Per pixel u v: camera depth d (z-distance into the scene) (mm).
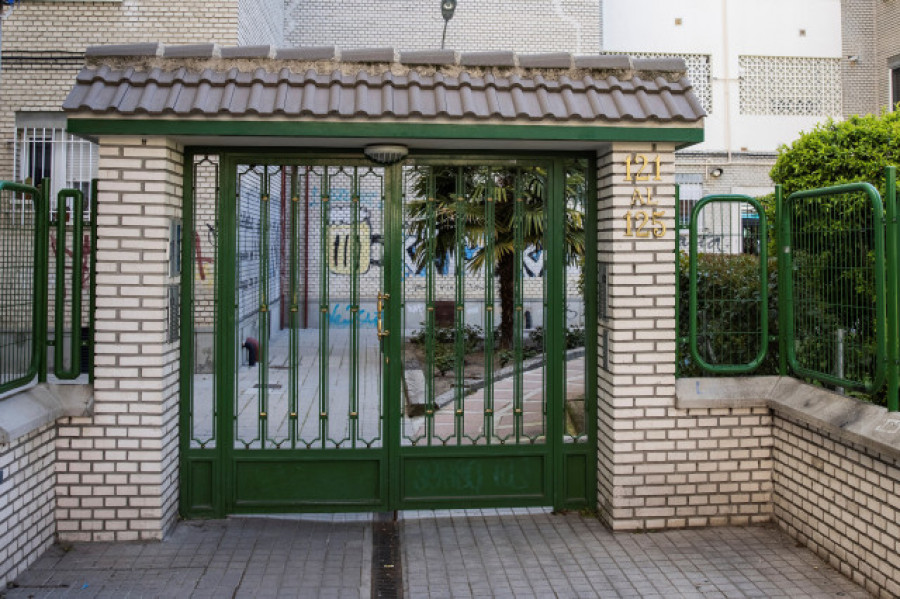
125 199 4594
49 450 4535
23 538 4191
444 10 13055
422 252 5848
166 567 4320
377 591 4086
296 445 5281
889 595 3844
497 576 4270
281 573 4281
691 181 17156
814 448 4539
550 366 5238
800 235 4930
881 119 6160
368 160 5094
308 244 7230
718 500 5000
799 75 17391
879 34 17375
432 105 4645
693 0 17234
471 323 6328
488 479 5219
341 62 4844
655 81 4953
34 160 11125
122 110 4387
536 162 5191
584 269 5348
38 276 4633
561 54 4988
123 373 4629
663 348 4910
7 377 4297
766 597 3998
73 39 11109
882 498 3896
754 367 5078
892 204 3945
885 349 3963
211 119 4492
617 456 4906
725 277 5250
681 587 4121
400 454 5145
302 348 8188
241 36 11703
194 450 5035
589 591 4074
